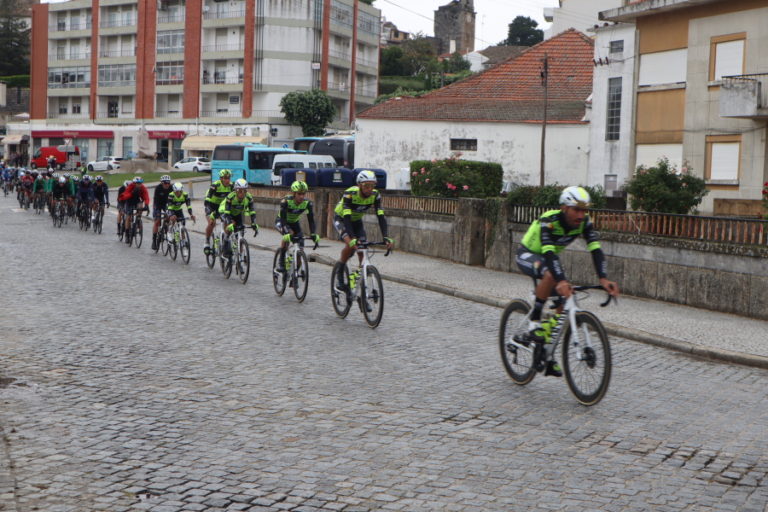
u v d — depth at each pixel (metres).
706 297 12.45
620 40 27.83
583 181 34.22
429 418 6.33
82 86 84.88
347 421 6.19
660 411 6.79
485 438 5.85
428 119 37.25
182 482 4.86
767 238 11.71
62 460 5.20
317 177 29.67
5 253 18.09
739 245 11.94
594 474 5.16
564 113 35.19
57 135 85.81
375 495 4.71
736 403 7.20
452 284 14.73
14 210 35.53
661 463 5.42
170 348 8.77
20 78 105.00
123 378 7.38
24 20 117.75
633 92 26.14
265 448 5.51
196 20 76.12
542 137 33.44
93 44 83.44
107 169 74.31
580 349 6.82
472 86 39.72
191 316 10.90
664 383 7.95
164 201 18.91
